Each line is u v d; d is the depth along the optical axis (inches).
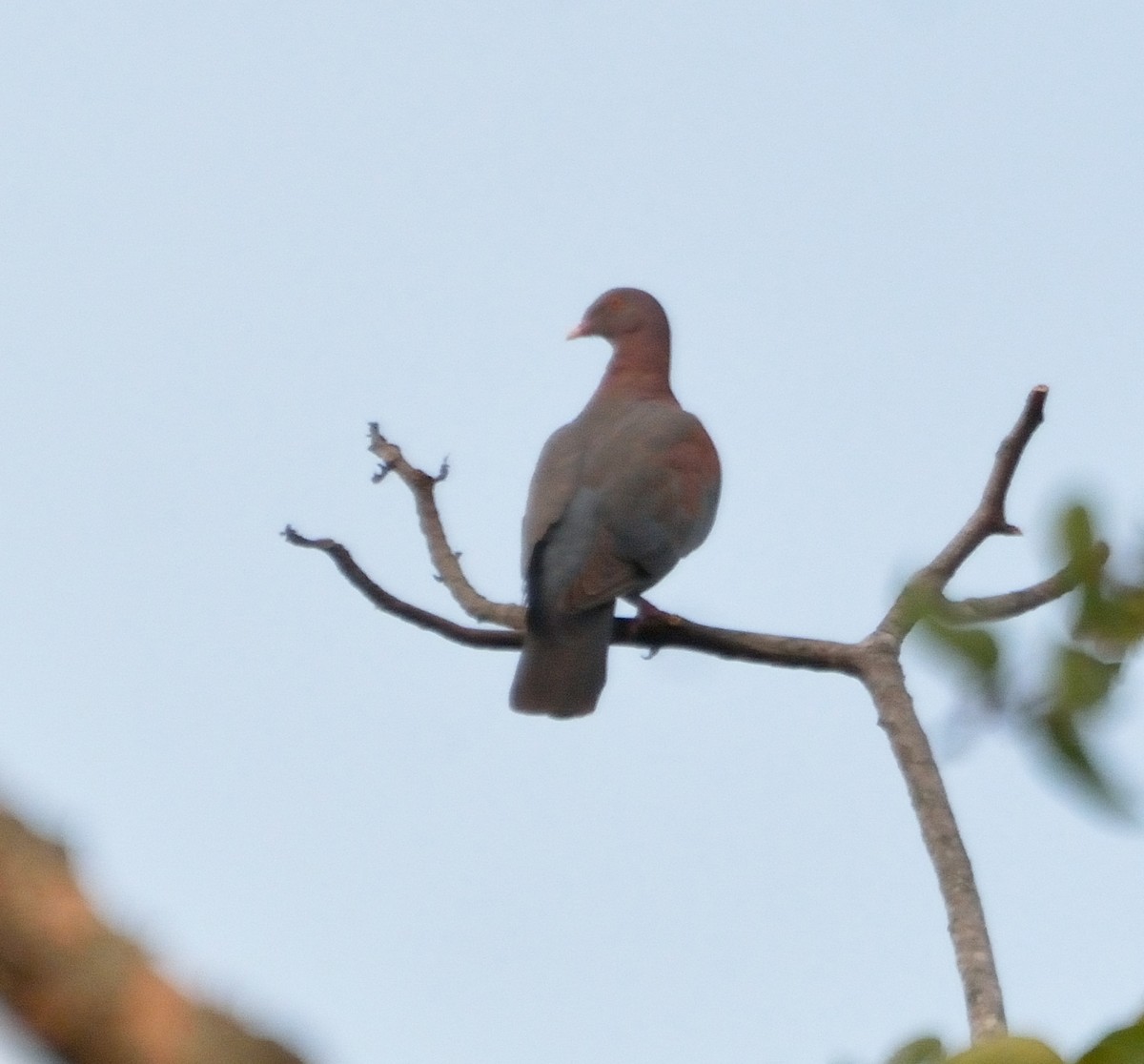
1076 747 208.1
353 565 421.4
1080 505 221.9
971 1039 253.3
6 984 104.4
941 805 327.6
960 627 212.5
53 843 108.6
